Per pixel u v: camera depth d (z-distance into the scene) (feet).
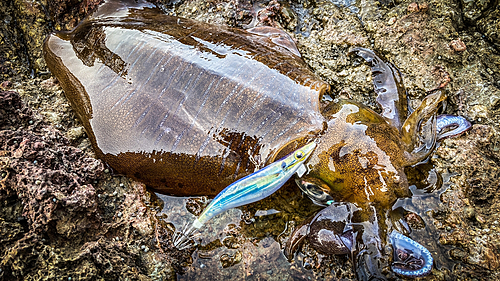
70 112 1.16
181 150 1.06
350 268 1.03
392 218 1.02
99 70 1.13
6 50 1.24
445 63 1.20
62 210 0.95
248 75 1.09
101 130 1.10
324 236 1.02
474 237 1.02
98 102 1.11
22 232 0.93
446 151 1.10
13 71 1.22
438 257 1.03
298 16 1.32
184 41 1.13
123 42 1.13
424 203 1.07
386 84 1.19
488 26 1.22
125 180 1.10
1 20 1.26
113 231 1.03
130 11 1.27
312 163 1.04
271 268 1.05
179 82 1.08
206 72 1.08
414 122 1.10
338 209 1.04
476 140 1.10
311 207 1.09
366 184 1.01
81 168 1.05
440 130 1.11
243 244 1.07
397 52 1.22
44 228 0.93
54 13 1.30
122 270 0.97
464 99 1.16
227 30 1.23
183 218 1.10
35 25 1.29
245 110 1.06
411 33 1.23
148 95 1.09
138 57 1.11
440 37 1.22
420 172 1.10
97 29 1.17
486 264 1.00
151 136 1.07
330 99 1.20
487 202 1.07
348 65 1.24
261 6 1.32
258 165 1.05
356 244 1.01
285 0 1.33
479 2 1.23
